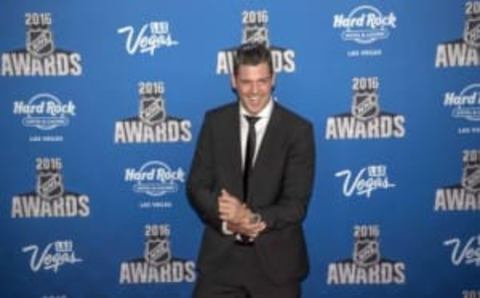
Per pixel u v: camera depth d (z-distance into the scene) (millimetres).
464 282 2949
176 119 2861
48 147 2896
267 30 2791
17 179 2916
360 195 2898
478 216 2895
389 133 2848
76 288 3004
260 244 2225
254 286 2303
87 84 2848
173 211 2945
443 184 2875
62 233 2963
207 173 2299
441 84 2812
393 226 2914
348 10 2777
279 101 2836
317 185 2898
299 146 2236
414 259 2936
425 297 2963
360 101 2830
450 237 2916
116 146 2891
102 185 2922
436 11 2775
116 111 2865
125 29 2809
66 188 2926
